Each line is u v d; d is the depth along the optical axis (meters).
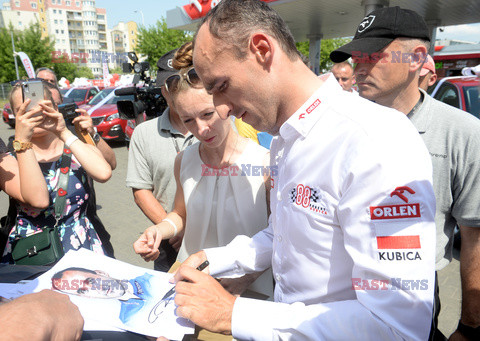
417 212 0.81
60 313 0.78
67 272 1.23
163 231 1.53
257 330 0.94
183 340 1.06
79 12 95.56
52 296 0.83
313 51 14.70
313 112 0.95
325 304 0.93
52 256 1.67
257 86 0.93
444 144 1.48
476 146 1.42
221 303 1.00
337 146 0.90
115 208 5.47
